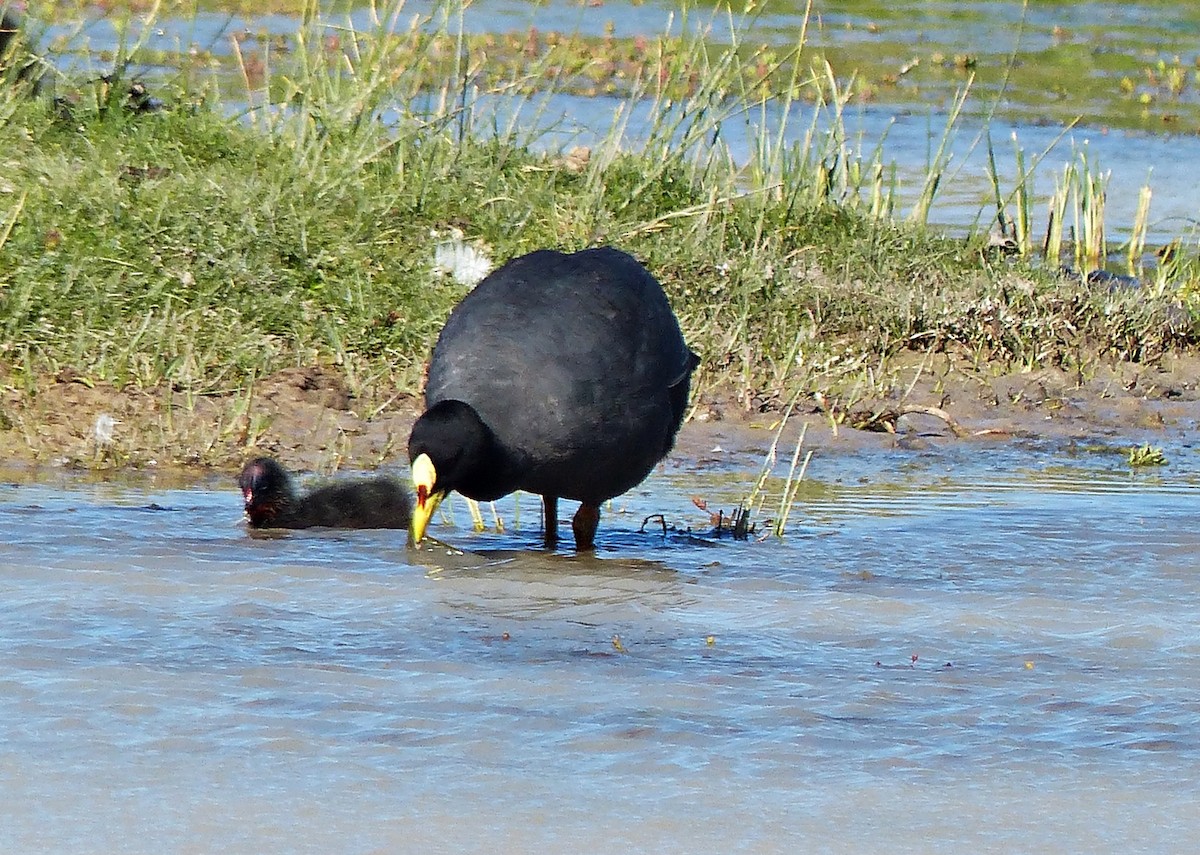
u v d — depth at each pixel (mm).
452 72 22125
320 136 17734
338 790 6594
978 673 8273
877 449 13992
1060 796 6742
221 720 7309
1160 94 33812
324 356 14664
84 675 7797
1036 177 25688
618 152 19062
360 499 11180
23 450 12391
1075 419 15234
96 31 30125
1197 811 6617
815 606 9391
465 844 6148
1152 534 11133
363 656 8281
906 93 32281
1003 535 11086
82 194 15492
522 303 10062
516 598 9461
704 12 39094
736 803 6586
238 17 34000
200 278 14805
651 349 10227
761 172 19781
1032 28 40625
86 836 6109
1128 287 18906
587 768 6910
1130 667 8406
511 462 9922
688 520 11523
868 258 18422
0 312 13961
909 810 6562
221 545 10359
